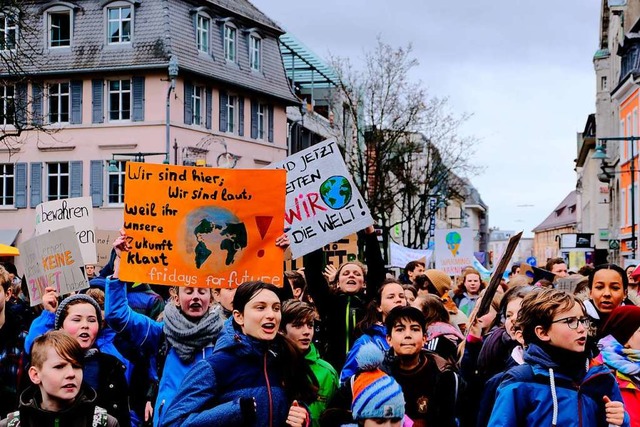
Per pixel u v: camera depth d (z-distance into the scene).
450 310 11.50
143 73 45.16
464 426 7.36
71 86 46.06
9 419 6.08
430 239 57.03
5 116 31.30
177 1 45.81
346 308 9.20
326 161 9.83
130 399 8.40
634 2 56.91
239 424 5.73
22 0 32.22
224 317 8.89
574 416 5.58
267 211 7.81
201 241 7.76
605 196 79.00
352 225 9.73
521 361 6.67
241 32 50.81
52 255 10.00
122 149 45.41
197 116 47.19
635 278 12.39
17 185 46.88
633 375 6.85
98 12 45.62
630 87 51.06
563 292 5.76
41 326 8.42
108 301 7.79
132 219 7.80
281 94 53.69
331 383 7.04
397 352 6.94
